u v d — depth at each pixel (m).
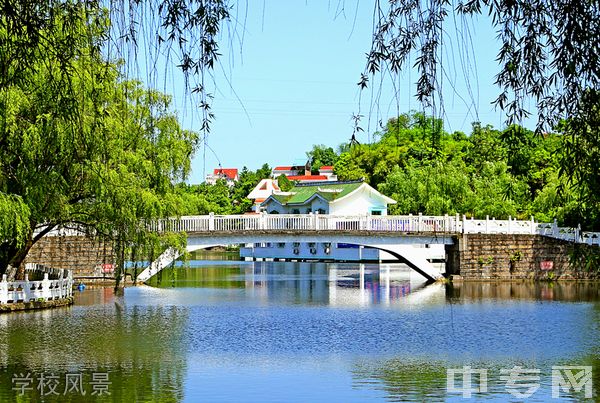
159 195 35.25
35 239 33.94
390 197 73.69
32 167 24.56
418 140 79.69
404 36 7.75
